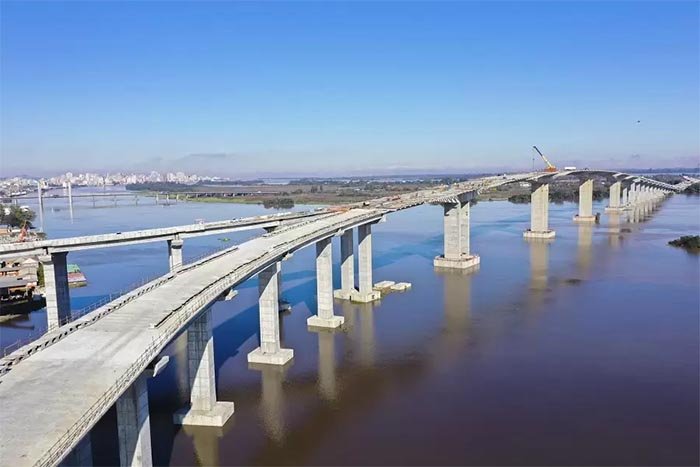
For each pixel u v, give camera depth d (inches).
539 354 2625.5
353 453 1802.4
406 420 2012.8
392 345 2807.6
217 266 2367.1
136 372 1304.1
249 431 1952.5
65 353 1407.5
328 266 3149.6
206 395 2006.6
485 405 2113.7
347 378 2400.3
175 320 1647.4
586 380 2317.9
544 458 1747.0
